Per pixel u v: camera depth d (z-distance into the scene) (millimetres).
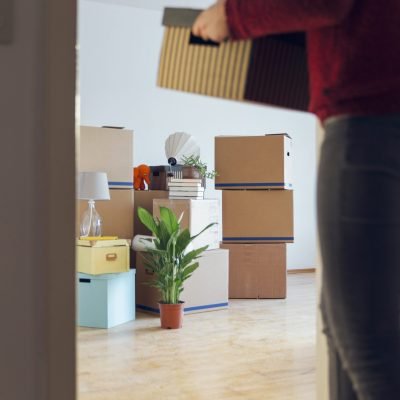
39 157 1170
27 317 1161
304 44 1245
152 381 3010
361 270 969
